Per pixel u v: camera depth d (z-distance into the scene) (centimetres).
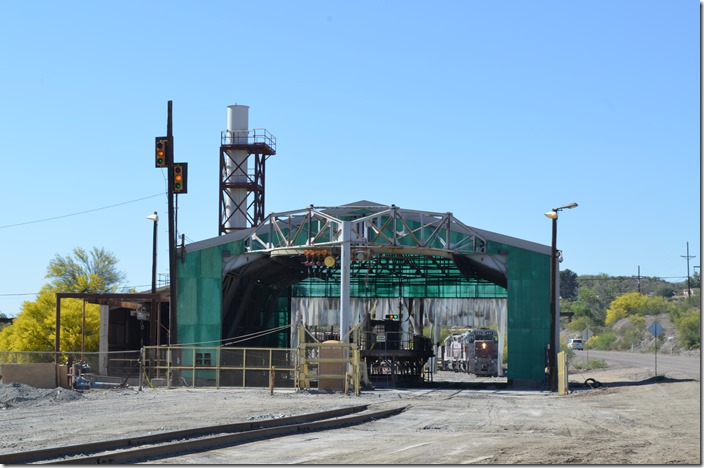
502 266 5162
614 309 16738
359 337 5538
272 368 4000
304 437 2192
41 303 7275
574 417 2862
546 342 5069
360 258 4753
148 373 4956
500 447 1952
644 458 1745
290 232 5028
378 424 2612
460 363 8469
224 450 1892
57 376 4228
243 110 6856
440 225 4997
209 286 5247
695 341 10612
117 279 10281
